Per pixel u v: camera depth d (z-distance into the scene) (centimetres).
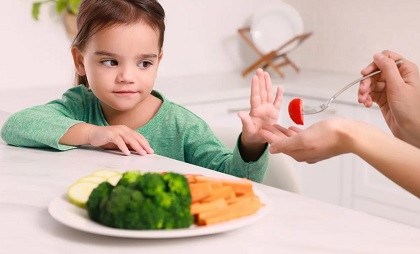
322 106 147
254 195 97
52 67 311
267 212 95
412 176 98
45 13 304
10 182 115
